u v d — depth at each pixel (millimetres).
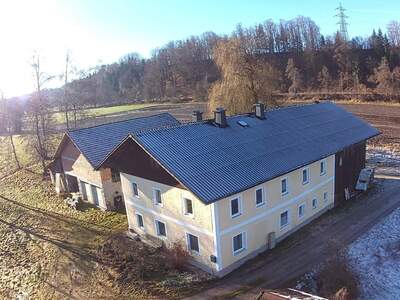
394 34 139500
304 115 37500
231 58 55156
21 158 65000
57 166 45562
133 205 31219
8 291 28250
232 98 53969
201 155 26688
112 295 24766
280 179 28203
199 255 25953
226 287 23953
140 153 28516
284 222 29516
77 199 40750
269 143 30484
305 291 22766
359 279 23625
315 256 26516
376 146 52625
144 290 24562
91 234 33906
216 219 23875
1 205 45438
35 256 32281
